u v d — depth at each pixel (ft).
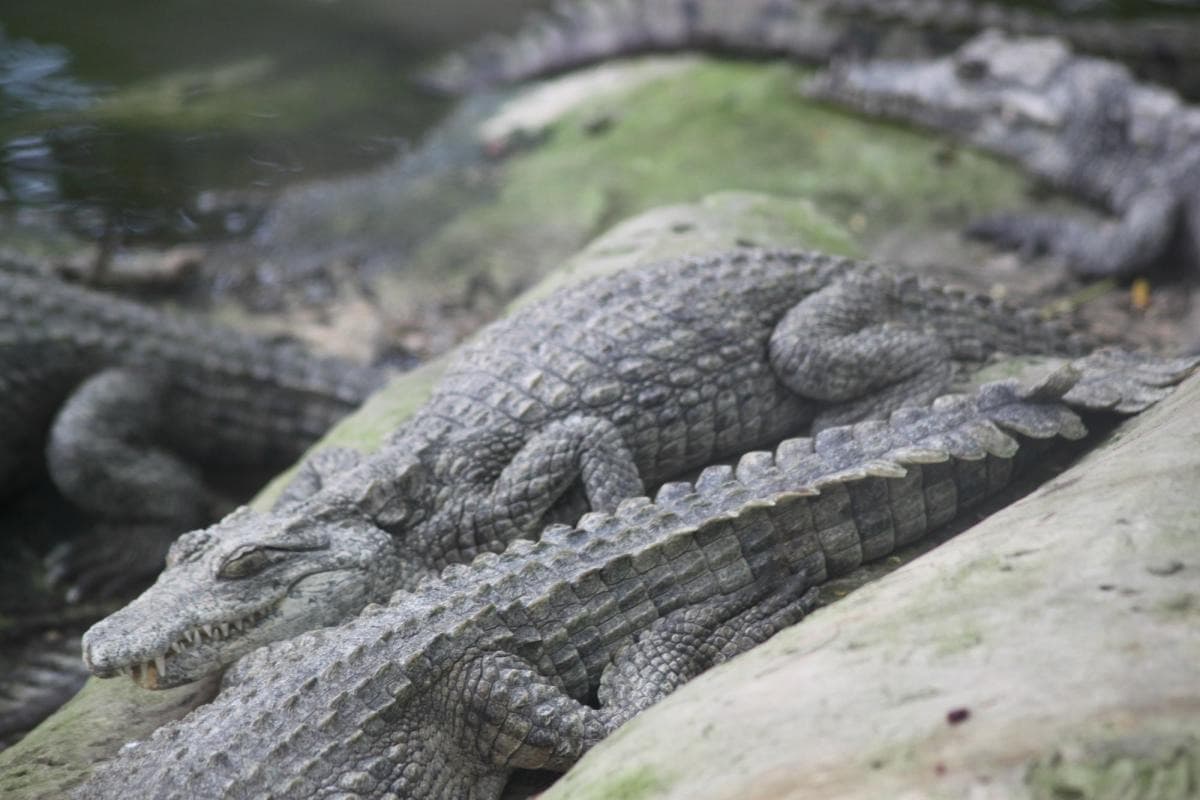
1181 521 23.41
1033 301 57.36
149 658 30.09
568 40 85.76
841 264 39.40
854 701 21.44
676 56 83.56
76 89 84.99
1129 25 79.77
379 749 26.61
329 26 97.50
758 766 20.80
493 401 35.99
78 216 69.21
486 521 34.58
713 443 36.91
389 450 35.68
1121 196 64.59
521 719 27.58
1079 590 22.30
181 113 82.02
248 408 52.31
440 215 69.21
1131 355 35.45
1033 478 32.71
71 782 29.84
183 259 64.34
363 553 33.22
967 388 37.35
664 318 36.91
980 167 69.41
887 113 73.82
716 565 30.37
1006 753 19.15
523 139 77.15
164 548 49.26
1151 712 18.97
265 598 31.68
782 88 77.15
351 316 61.16
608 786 22.34
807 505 30.91
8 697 41.73
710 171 69.21
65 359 50.72
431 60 92.73
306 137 79.71
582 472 34.55
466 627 28.17
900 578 25.38
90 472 48.78
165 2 100.78
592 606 29.27
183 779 25.57
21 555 50.06
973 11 79.10
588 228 65.92
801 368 36.47
